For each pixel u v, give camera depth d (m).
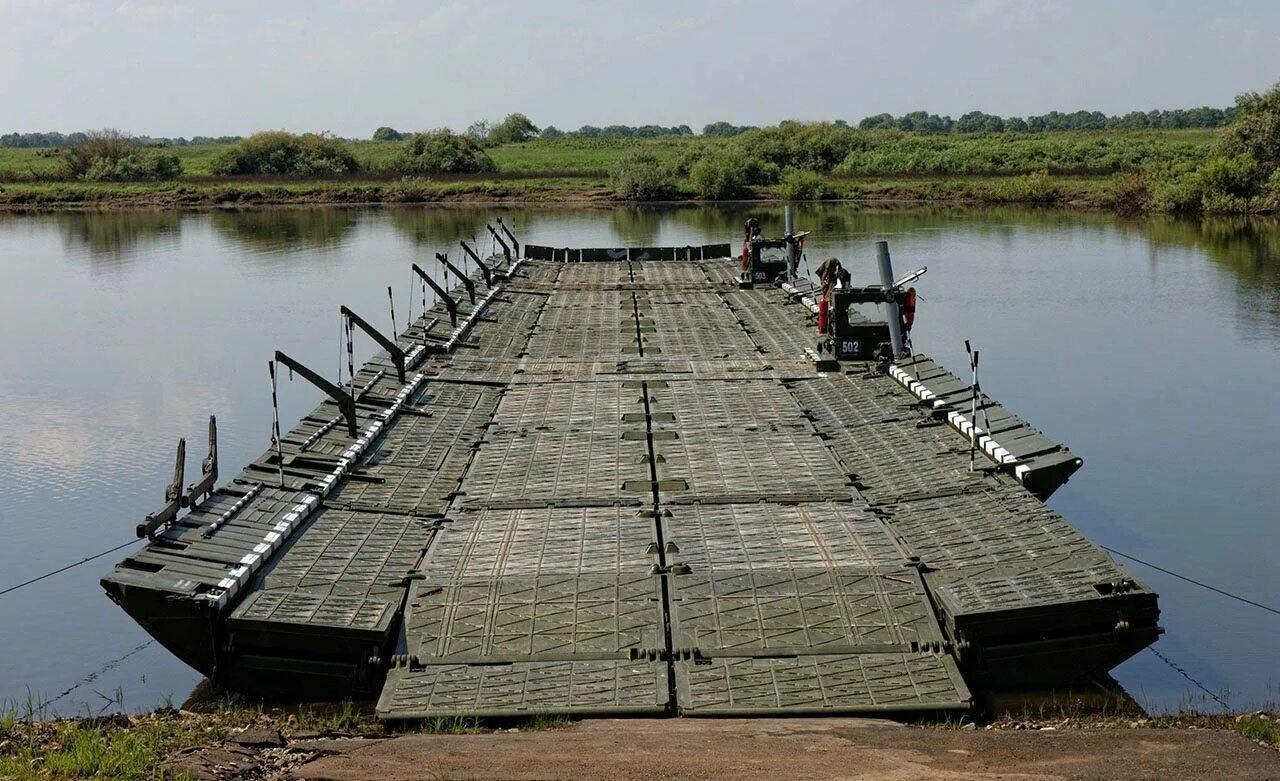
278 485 18.31
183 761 10.79
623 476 19.67
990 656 13.93
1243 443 26.50
